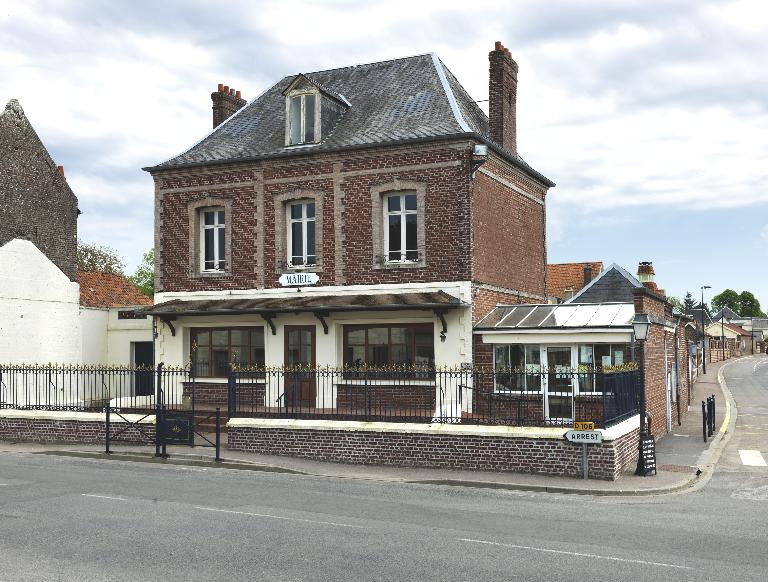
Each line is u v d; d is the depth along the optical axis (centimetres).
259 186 2336
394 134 2219
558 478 1549
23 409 2069
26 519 1102
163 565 871
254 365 2322
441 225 2138
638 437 1825
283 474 1609
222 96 2733
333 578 828
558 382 1967
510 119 2527
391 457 1692
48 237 2880
